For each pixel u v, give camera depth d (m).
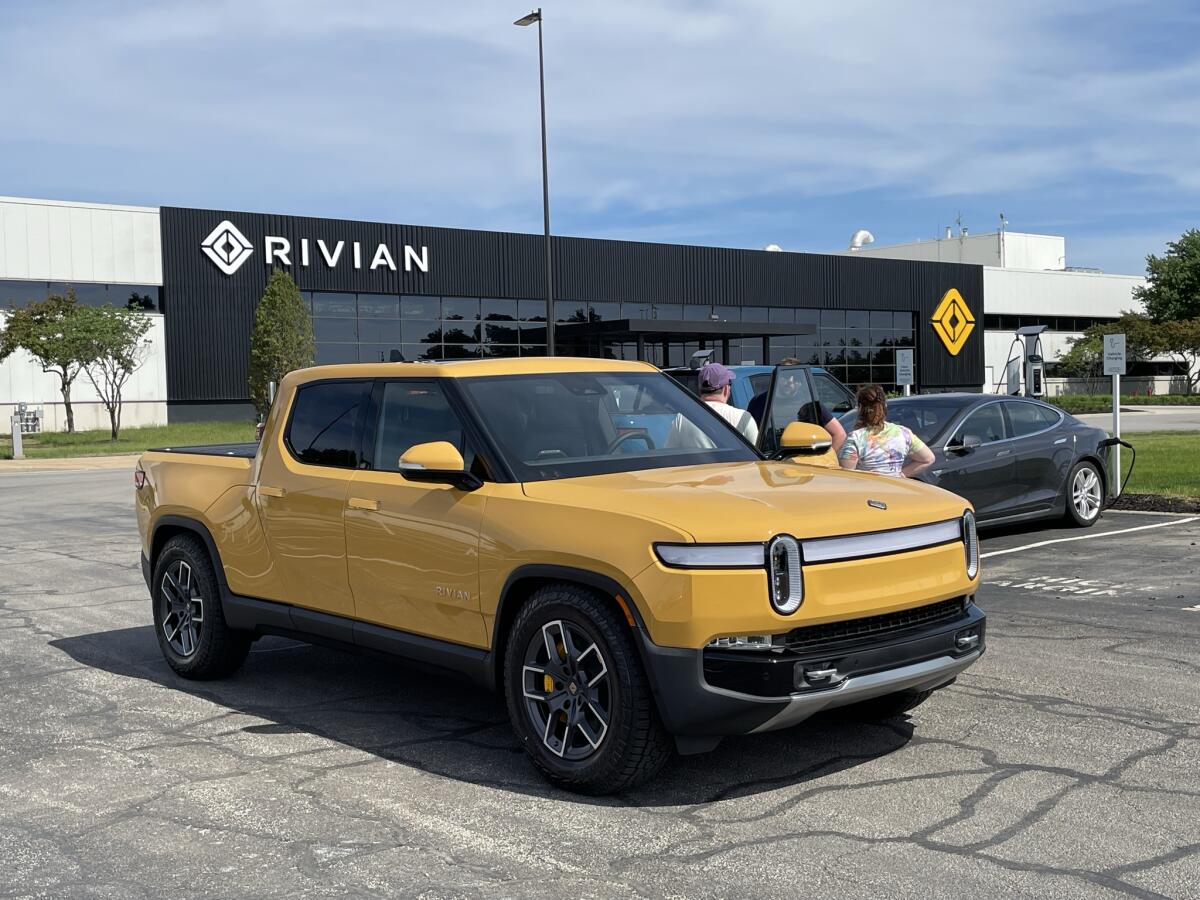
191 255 40.62
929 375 59.56
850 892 3.66
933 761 4.96
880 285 57.28
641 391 6.00
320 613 5.91
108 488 21.31
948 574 4.80
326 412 6.07
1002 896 3.61
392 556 5.40
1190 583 8.98
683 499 4.60
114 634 8.12
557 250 47.44
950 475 10.73
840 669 4.40
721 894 3.67
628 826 4.29
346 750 5.34
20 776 5.03
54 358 35.41
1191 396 62.94
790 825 4.26
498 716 5.88
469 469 5.23
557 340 47.44
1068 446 11.84
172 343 40.50
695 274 51.09
